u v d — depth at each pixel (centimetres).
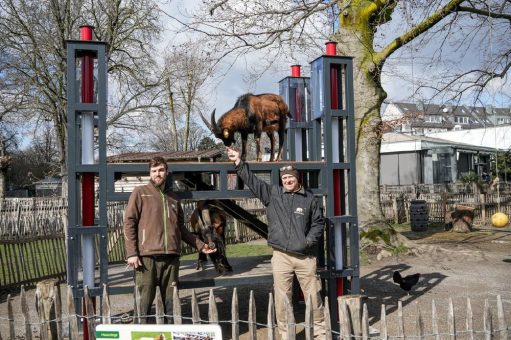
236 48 1269
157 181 467
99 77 484
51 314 449
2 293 861
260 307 699
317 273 537
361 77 1220
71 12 2836
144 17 2816
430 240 1486
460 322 611
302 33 1244
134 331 353
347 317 393
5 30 2783
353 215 555
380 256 1140
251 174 498
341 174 569
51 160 4766
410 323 610
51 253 976
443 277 925
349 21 1230
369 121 1220
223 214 632
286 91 696
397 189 2552
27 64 2841
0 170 3250
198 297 777
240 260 712
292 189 490
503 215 1258
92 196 491
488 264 1060
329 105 554
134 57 2970
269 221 497
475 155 3603
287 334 382
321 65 564
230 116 544
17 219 1543
